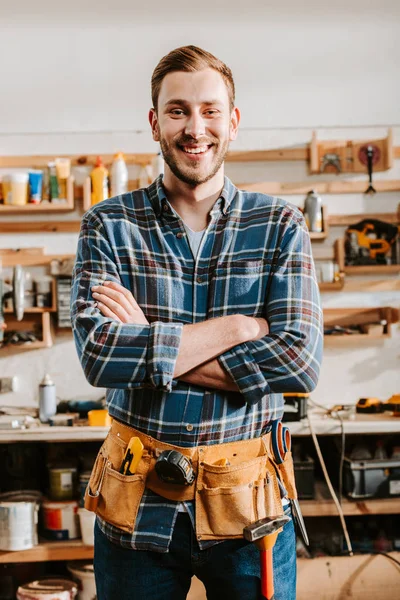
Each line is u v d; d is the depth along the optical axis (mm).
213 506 1366
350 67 3684
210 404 1409
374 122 3682
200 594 2959
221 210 1547
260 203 1565
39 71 3617
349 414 3213
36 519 3043
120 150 3619
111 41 3629
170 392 1410
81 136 3613
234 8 3660
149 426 1412
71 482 3182
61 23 3621
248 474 1391
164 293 1493
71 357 3592
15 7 3607
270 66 3670
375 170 3648
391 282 3633
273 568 1398
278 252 1507
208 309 1492
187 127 1449
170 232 1528
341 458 3184
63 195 3516
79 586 3084
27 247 3609
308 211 3529
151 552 1390
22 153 3605
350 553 3055
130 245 1521
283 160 3664
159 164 3463
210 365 1393
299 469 3143
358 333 3551
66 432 2973
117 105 3631
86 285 1495
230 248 1516
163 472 1356
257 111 3662
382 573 3037
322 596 3016
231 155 3627
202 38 3650
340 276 3568
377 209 3684
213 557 1385
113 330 1397
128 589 1396
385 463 3158
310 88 3672
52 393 3297
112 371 1375
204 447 1396
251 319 1443
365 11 3686
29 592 2963
